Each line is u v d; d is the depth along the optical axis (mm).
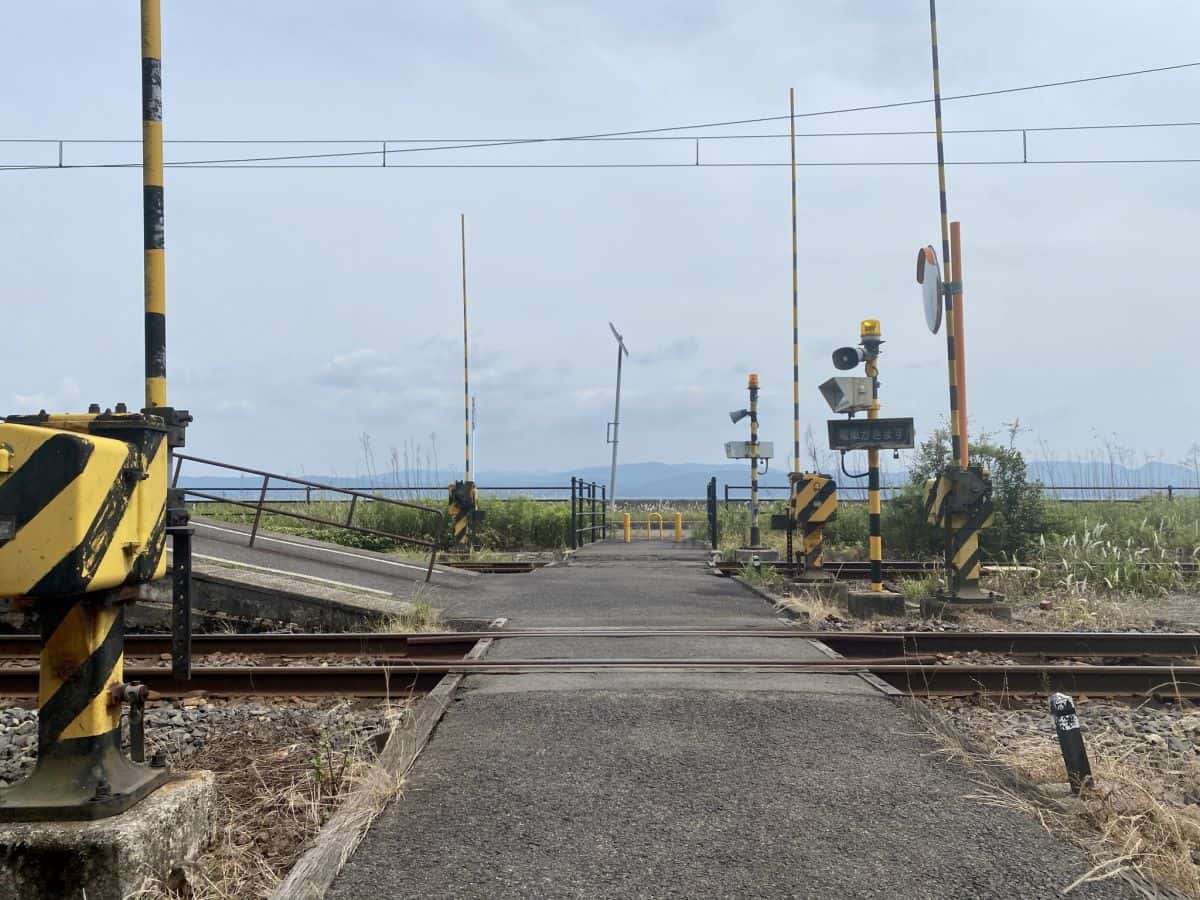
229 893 3711
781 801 4496
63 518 3307
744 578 15359
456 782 4773
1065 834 4094
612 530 30250
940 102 12539
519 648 8750
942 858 3846
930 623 10992
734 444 21125
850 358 11484
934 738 5527
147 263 4344
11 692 7879
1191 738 6512
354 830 4066
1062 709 4711
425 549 22109
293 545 15547
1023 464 17922
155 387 4309
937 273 11867
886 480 19641
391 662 8578
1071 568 14531
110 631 3816
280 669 7805
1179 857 3953
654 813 4340
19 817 3518
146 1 4383
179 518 4180
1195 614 12055
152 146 4367
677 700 6426
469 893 3545
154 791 3871
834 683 6988
